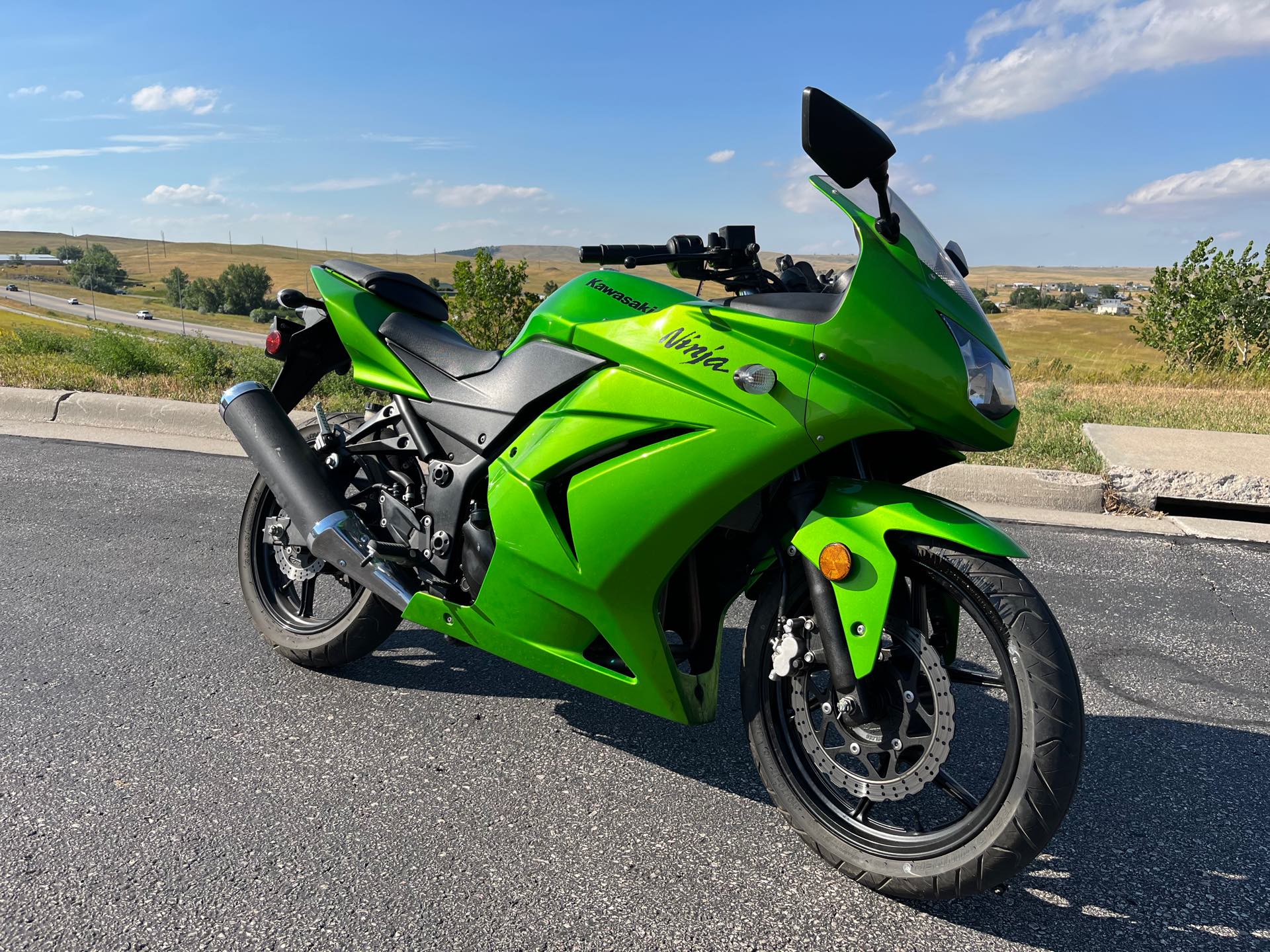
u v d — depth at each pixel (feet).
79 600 12.89
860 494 7.15
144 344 33.45
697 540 7.64
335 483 10.73
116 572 13.99
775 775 7.61
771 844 7.82
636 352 7.83
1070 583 14.53
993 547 6.57
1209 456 20.24
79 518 16.57
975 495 19.29
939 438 7.36
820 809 7.47
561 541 8.20
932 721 6.84
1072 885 7.36
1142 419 27.27
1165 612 13.46
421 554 9.72
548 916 6.79
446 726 9.75
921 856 6.84
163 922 6.59
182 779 8.52
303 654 10.75
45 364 32.27
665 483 7.55
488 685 10.78
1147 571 15.12
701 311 7.53
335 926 6.60
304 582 11.37
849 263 7.43
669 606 8.56
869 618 6.74
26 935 6.41
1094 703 10.71
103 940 6.39
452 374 9.71
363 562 9.57
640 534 7.70
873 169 7.04
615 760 9.18
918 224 8.10
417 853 7.51
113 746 9.07
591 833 7.90
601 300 8.38
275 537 10.82
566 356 8.65
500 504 8.57
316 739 9.37
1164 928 6.85
